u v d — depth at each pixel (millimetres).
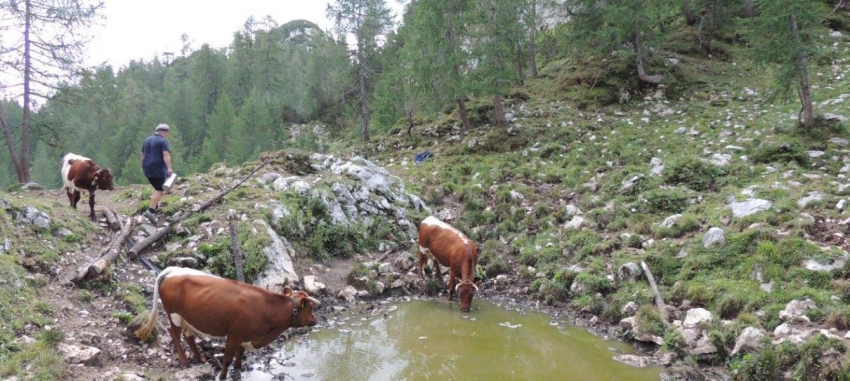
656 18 23578
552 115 21922
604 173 15797
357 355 8195
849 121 15156
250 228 10703
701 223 11406
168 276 7016
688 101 21344
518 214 14266
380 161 22188
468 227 14344
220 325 6723
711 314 8633
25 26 18359
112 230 10234
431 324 9625
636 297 9742
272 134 44156
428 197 16109
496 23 20719
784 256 9172
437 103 22453
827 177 12172
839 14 26484
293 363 7789
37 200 9891
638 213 12773
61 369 6145
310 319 7156
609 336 9156
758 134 15789
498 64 21344
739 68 23547
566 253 12125
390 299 10930
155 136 10789
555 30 28688
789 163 13312
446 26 21109
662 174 14219
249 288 6859
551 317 10086
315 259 11844
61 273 8242
